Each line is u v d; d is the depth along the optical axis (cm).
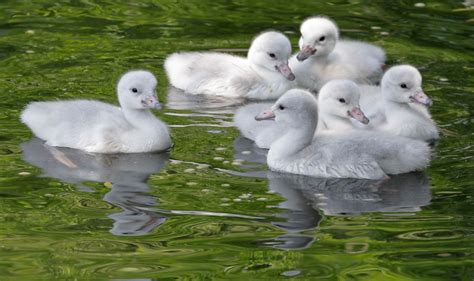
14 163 1369
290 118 1391
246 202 1254
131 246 1121
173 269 1068
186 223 1183
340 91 1482
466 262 1089
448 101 1617
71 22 1969
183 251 1112
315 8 2088
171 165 1383
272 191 1295
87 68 1734
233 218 1199
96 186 1299
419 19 2011
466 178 1333
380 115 1548
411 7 2088
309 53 1752
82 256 1096
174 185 1306
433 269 1073
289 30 1958
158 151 1438
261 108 1540
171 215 1207
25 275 1050
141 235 1149
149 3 2109
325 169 1359
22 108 1558
